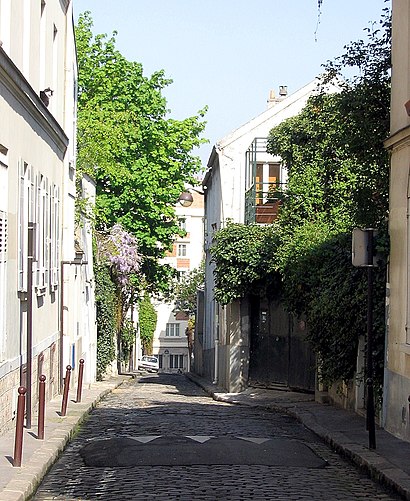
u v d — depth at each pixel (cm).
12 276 1351
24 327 1480
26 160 1509
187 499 942
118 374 4022
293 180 2466
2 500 843
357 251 1293
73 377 2333
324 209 2411
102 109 3903
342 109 1653
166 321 8938
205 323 4416
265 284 2669
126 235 3391
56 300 2003
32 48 1598
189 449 1254
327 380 1961
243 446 1290
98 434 1471
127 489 995
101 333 3256
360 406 1769
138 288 4081
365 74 1639
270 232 2652
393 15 1453
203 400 2528
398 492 986
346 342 1759
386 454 1191
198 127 4125
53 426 1442
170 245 4228
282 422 1738
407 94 1359
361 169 1694
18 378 1411
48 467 1098
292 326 2589
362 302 1608
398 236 1385
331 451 1328
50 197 1861
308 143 2475
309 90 3297
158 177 4022
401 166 1377
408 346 1306
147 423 1631
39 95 1669
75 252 2425
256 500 945
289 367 2612
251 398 2439
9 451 1144
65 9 2109
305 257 2022
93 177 3141
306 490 1009
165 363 8900
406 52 1370
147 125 4016
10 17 1354
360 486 1052
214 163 3659
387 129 1627
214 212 3844
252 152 2903
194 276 6353
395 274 1402
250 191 2897
